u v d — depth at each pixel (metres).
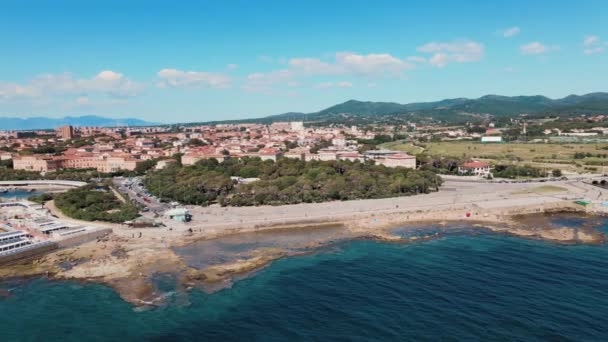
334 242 165.88
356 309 106.69
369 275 129.75
